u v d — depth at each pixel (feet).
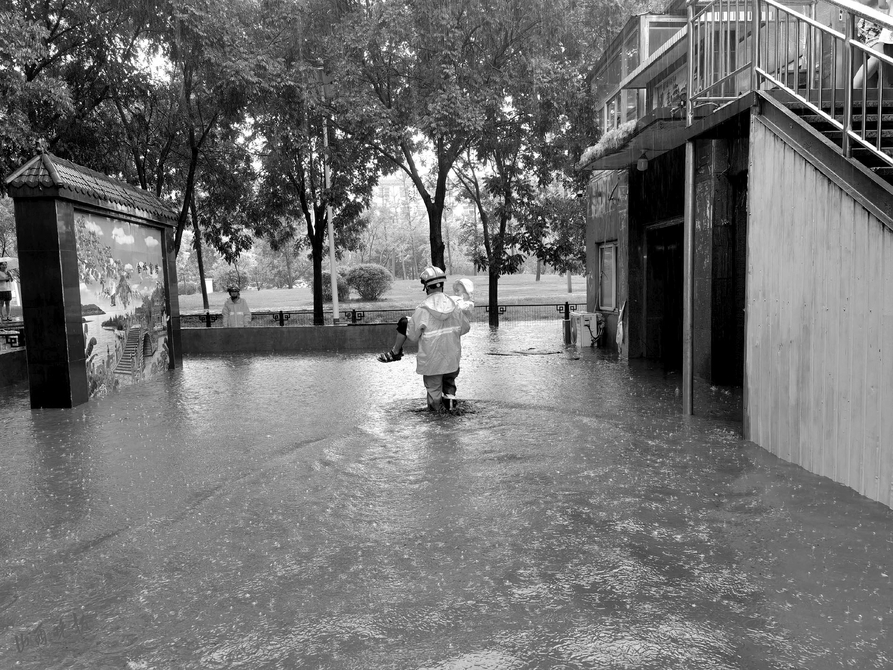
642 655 9.07
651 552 12.29
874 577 11.13
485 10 49.73
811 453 17.12
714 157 30.40
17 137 40.78
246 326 55.31
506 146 62.90
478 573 11.64
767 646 9.21
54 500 16.43
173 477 18.12
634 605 10.40
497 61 54.39
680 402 26.48
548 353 44.14
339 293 112.68
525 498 15.42
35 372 29.14
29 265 28.86
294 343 53.42
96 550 13.15
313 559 12.43
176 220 42.39
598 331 47.16
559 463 18.16
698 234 32.32
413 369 38.88
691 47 23.56
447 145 59.82
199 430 24.09
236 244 74.08
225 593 11.17
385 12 48.29
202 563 12.41
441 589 11.09
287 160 64.49
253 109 55.36
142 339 37.83
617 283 45.16
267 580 11.61
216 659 9.24
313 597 10.94
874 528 13.15
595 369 36.11
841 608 10.18
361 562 12.25
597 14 54.54
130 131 55.77
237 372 40.27
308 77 52.85
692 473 17.01
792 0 31.14
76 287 30.07
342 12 52.95
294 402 29.17
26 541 13.76
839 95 22.81
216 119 57.77
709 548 12.41
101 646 9.66
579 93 54.08
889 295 14.30
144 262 38.75
